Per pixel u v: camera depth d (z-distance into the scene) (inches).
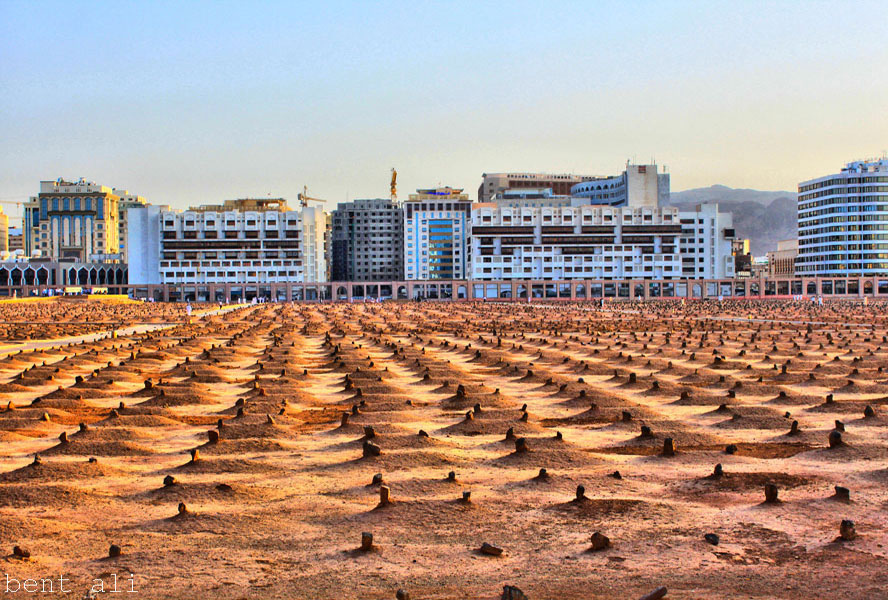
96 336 5728.3
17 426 2089.1
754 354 3976.4
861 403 2341.3
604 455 1736.0
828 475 1514.5
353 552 1124.5
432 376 3157.0
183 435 2005.4
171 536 1190.9
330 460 1691.7
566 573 1042.7
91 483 1499.8
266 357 3969.0
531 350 4311.0
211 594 983.6
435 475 1541.6
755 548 1123.3
